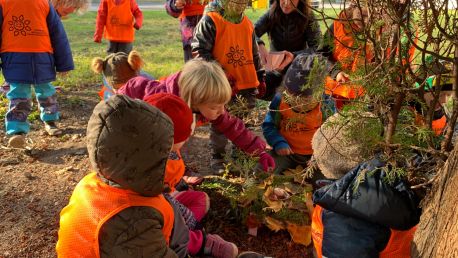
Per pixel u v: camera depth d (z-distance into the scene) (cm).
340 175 198
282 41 416
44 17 390
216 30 346
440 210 155
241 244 265
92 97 542
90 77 624
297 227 264
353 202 180
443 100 204
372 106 182
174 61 741
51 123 434
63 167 367
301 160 331
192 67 260
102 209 162
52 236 278
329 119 197
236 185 315
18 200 315
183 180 293
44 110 427
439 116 207
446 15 151
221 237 269
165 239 174
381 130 177
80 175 353
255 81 366
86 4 489
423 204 171
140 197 166
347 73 184
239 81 358
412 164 176
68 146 407
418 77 167
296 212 269
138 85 276
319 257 206
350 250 185
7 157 381
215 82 254
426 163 174
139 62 368
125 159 154
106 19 641
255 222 269
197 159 380
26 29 379
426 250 163
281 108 315
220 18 346
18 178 346
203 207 271
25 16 378
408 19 151
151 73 640
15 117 387
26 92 389
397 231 184
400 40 158
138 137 153
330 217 193
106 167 157
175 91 261
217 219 284
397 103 167
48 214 300
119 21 638
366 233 183
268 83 408
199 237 240
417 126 171
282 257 256
